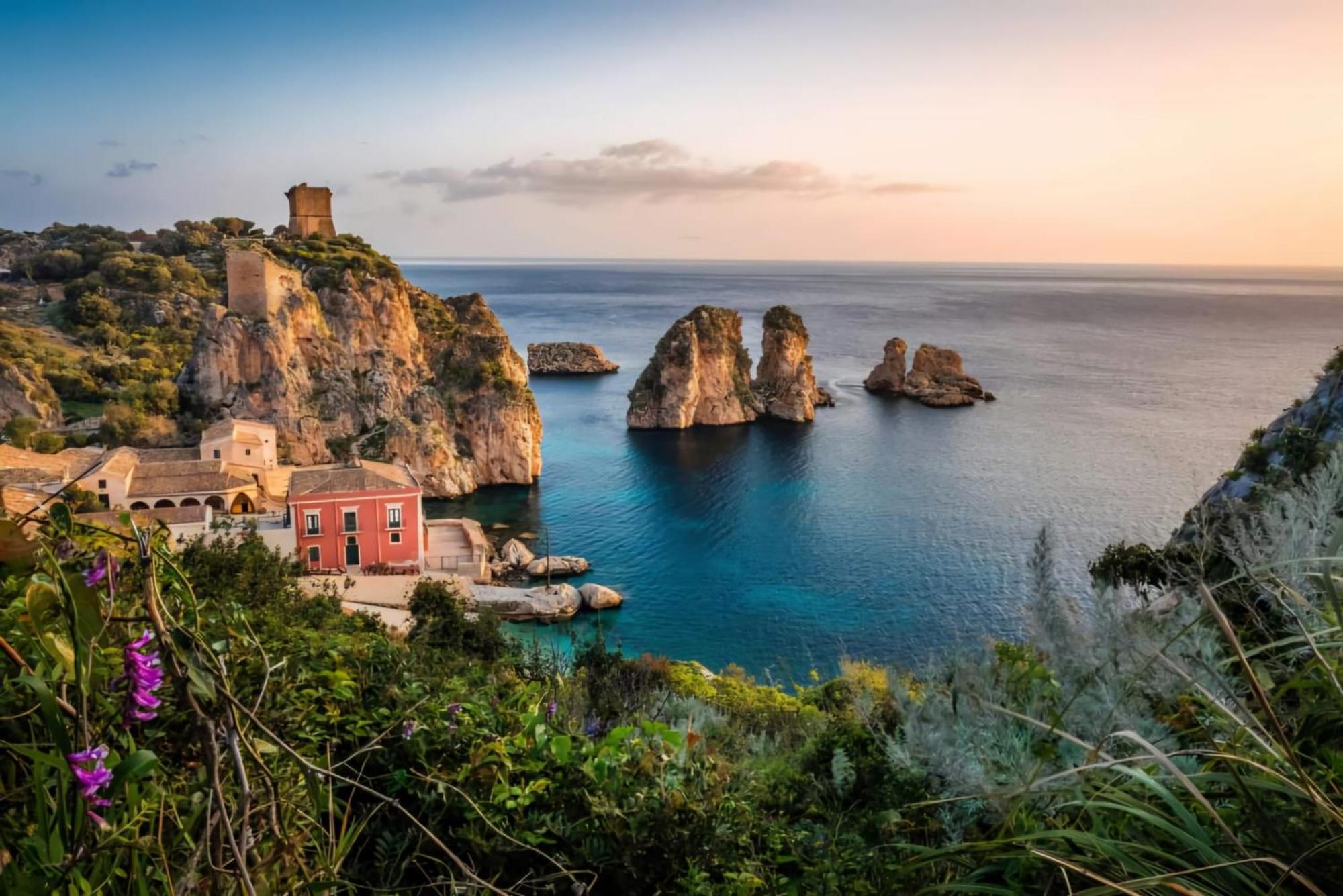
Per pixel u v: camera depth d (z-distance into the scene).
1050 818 4.64
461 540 71.44
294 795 4.20
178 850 3.60
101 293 110.19
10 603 3.84
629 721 12.44
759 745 12.81
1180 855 3.78
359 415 93.31
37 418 82.31
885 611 60.66
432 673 8.33
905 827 6.46
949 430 124.19
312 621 17.30
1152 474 95.19
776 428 130.62
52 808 3.08
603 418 139.88
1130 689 4.71
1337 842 3.27
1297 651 4.67
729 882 5.94
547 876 5.34
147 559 3.29
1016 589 63.72
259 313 90.44
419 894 5.49
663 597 63.28
